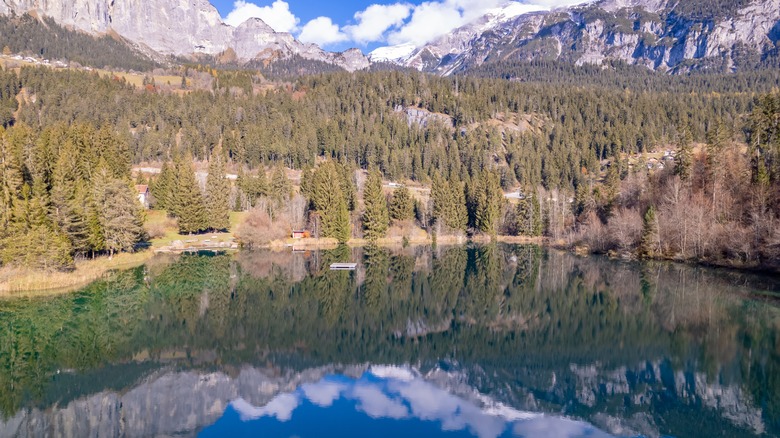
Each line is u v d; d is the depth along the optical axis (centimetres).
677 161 10038
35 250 5800
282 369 3578
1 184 6088
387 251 10775
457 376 3516
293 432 2622
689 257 8100
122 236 7944
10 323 4356
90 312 4791
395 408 2977
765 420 2775
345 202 13200
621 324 4691
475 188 14612
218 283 6488
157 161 19962
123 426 2611
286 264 8444
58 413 2747
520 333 4550
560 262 8812
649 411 2914
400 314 5206
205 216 11400
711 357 3722
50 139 9475
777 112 9150
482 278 7262
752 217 7112
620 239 9050
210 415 2791
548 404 3030
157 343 4012
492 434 2661
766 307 4966
